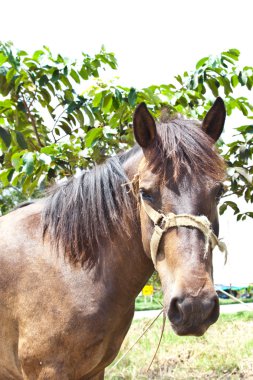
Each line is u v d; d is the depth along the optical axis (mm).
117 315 2967
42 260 2984
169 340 6883
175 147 2592
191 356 6188
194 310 2326
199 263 2430
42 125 5293
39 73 4762
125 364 5852
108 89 4629
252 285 10969
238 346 6395
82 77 4875
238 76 4902
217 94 4969
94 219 2973
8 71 4633
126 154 3115
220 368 5660
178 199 2529
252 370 5648
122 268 2959
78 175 3197
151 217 2602
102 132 4543
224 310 11383
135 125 2709
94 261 2951
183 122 2775
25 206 3451
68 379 2852
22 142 4664
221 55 4906
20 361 2959
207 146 2645
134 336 7016
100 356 2943
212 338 6887
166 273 2533
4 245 3129
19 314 2963
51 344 2846
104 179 3014
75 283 2900
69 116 5059
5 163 4980
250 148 4781
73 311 2852
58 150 4539
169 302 2393
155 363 5938
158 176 2584
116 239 2961
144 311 11906
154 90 4945
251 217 5270
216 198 2645
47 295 2898
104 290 2926
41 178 4492
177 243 2480
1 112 4949
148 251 2719
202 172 2566
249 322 8438
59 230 3010
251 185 4809
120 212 2951
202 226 2490
